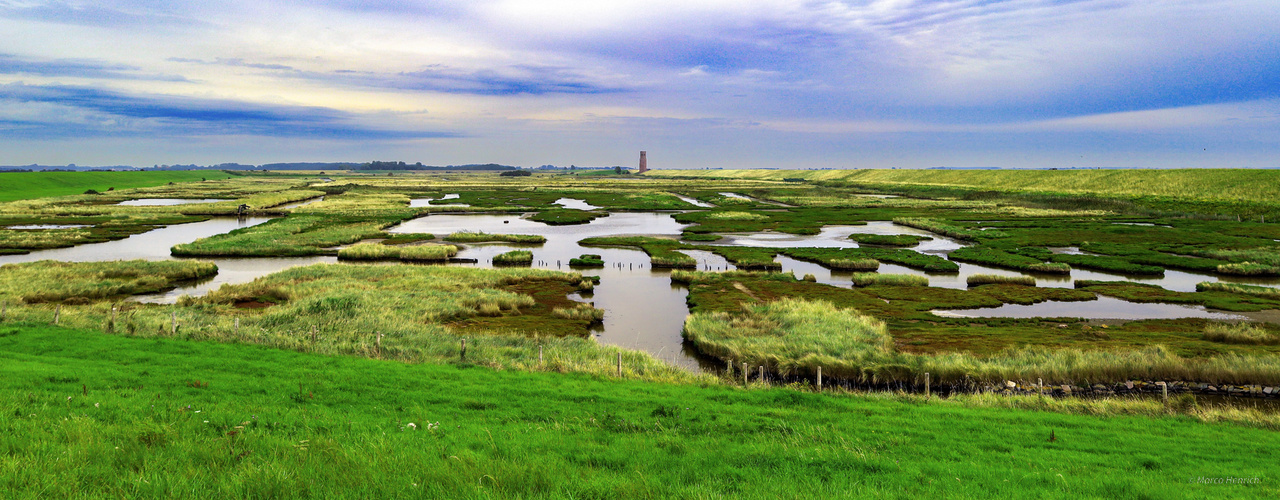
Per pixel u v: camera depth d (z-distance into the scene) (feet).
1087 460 43.16
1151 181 431.02
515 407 54.24
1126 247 217.36
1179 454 46.11
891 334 108.06
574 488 30.42
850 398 66.08
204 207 364.38
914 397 68.85
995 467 39.81
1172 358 84.38
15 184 506.89
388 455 34.60
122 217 308.81
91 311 110.52
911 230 290.15
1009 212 360.89
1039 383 79.46
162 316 103.86
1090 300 139.85
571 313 125.08
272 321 104.94
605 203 440.86
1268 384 77.71
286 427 42.32
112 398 49.08
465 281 152.97
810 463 39.14
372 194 528.22
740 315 121.90
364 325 104.47
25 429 36.22
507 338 101.09
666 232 281.33
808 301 132.05
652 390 63.67
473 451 37.70
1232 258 194.29
